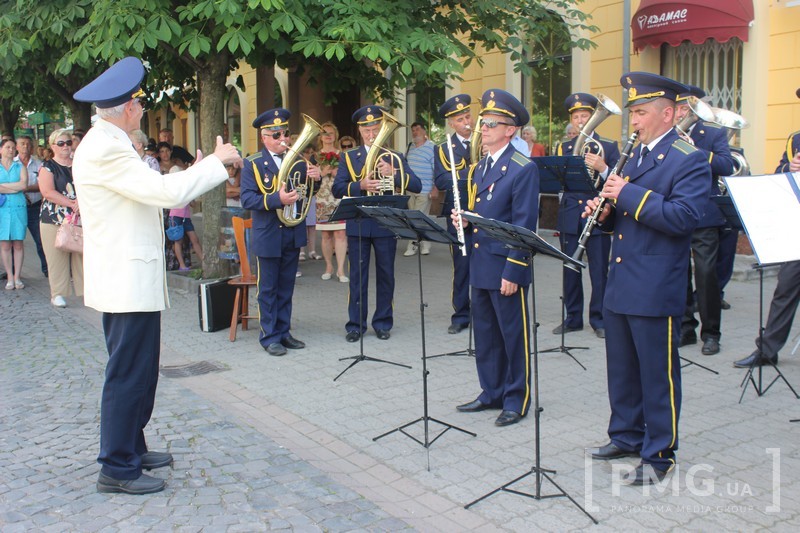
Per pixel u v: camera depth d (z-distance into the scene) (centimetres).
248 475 420
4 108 1884
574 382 573
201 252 1104
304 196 673
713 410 509
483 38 917
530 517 372
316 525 363
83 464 432
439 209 1393
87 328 769
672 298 392
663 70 1117
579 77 1220
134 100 390
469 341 645
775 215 443
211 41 823
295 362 643
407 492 404
